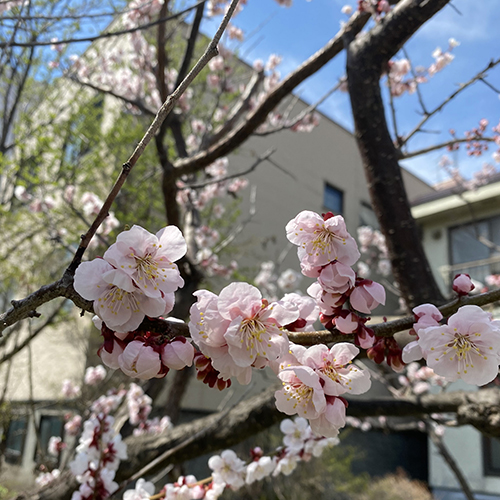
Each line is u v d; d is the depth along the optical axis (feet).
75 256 3.61
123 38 19.84
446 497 29.53
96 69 19.52
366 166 8.31
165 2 10.25
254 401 9.34
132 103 13.83
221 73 18.31
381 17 8.47
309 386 3.41
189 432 9.95
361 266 27.43
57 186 19.25
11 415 17.28
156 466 9.49
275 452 8.64
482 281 32.07
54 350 27.66
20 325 14.99
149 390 15.15
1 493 14.43
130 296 3.33
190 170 11.80
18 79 17.26
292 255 34.24
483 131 9.96
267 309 3.22
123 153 24.30
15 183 17.85
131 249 3.33
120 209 23.29
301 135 37.78
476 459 29.09
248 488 21.83
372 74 8.30
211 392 27.68
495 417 7.62
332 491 26.84
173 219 12.85
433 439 15.65
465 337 3.46
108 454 8.41
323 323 3.83
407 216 7.98
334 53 9.99
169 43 24.04
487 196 31.22
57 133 21.06
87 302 3.56
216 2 14.58
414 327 3.70
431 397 8.75
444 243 34.60
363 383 3.43
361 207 41.16
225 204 30.68
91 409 13.89
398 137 9.75
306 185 36.99
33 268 21.65
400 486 28.53
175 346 3.31
